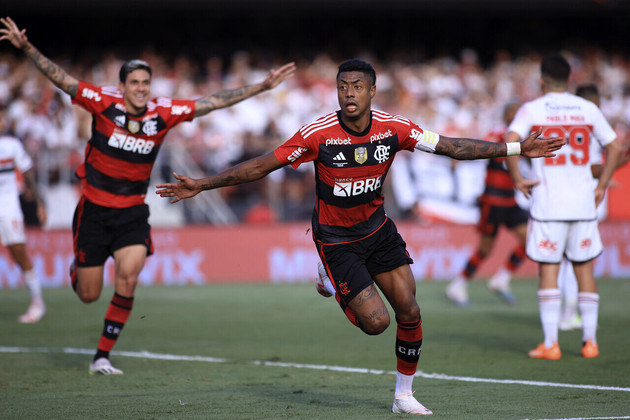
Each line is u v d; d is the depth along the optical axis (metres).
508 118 33.12
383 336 28.94
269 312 35.44
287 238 48.19
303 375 21.70
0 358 24.83
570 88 64.50
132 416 16.41
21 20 67.56
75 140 54.41
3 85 58.66
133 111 21.94
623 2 63.94
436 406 17.20
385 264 16.55
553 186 23.81
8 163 32.81
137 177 22.53
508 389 19.22
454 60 72.25
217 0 61.09
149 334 29.70
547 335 24.05
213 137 53.03
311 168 50.53
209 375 21.80
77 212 22.92
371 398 18.39
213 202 49.88
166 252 47.22
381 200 16.64
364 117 15.73
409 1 61.72
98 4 61.16
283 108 58.94
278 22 70.94
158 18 69.88
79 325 32.19
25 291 44.03
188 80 63.19
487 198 35.56
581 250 24.05
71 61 68.25
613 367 22.22
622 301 37.78
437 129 59.28
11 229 32.75
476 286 44.66
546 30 72.31
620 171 48.28
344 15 69.00
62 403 17.97
